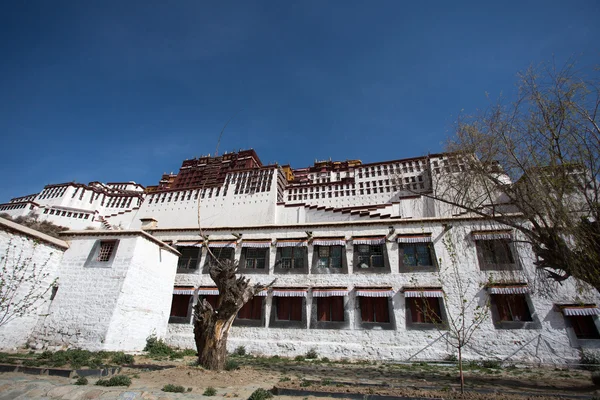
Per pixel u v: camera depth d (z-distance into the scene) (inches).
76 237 657.0
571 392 342.0
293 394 309.9
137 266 629.3
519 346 619.5
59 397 283.0
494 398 293.6
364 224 807.1
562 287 644.1
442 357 636.7
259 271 807.1
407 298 703.7
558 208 350.6
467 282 692.1
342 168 2659.9
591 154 343.9
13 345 527.8
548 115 375.6
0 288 472.7
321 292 737.6
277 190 1918.1
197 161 3225.9
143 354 591.5
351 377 446.0
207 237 885.2
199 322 461.1
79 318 566.6
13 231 541.0
